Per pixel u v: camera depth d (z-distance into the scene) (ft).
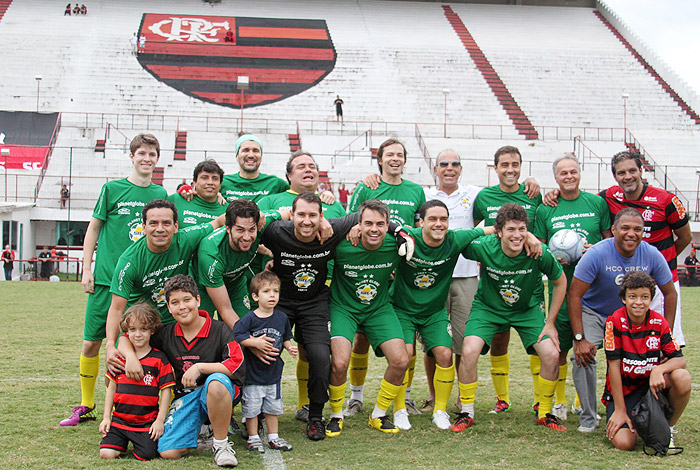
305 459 14.53
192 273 17.71
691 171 92.84
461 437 16.43
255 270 18.84
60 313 39.86
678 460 14.60
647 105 113.09
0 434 15.87
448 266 18.04
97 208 18.11
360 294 17.52
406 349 17.47
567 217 19.20
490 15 144.66
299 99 108.68
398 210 20.30
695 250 75.46
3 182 81.46
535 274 17.65
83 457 14.28
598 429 17.26
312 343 16.66
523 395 21.20
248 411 15.44
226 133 95.50
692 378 23.07
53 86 105.50
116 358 14.98
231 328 16.10
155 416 14.97
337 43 126.00
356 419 18.35
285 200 19.29
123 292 15.89
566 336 18.81
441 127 103.40
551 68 122.42
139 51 116.98
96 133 92.68
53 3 132.57
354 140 96.53
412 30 134.62
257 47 122.31
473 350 17.60
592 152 90.43
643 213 18.85
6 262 68.59
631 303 15.71
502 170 20.12
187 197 18.69
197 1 139.13
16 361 25.17
